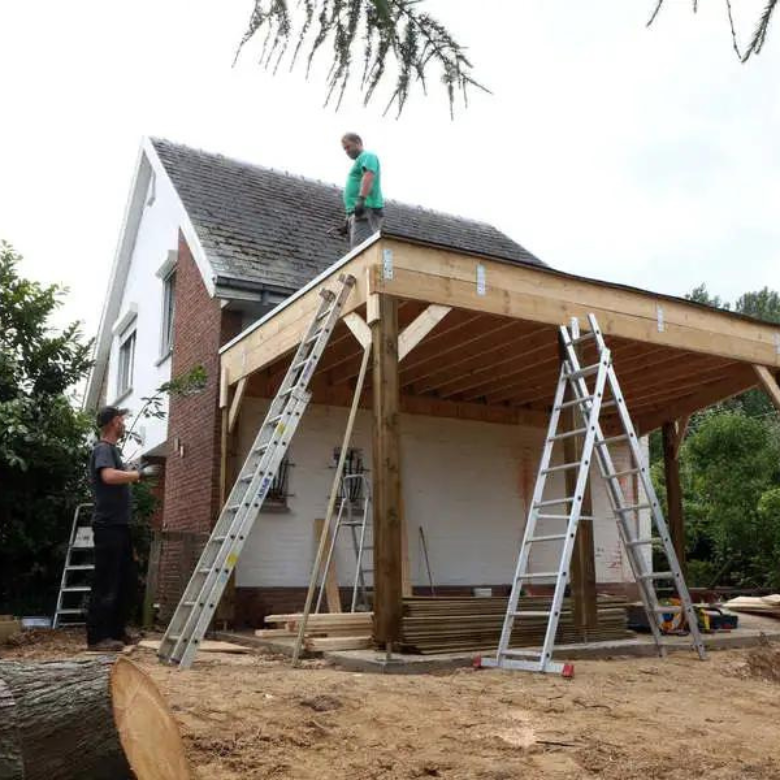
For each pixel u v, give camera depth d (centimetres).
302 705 434
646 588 684
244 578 957
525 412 1209
